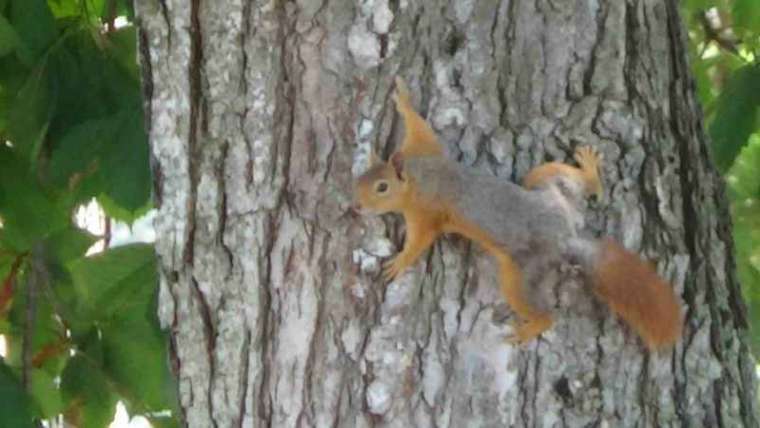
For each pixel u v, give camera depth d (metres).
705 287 4.80
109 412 7.55
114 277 7.21
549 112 4.56
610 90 4.61
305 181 4.59
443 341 4.53
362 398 4.59
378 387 4.57
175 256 4.79
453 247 4.49
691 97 4.90
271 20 4.60
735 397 4.91
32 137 6.89
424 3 4.54
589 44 4.60
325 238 4.58
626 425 4.62
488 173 4.41
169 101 4.74
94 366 7.41
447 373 4.54
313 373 4.63
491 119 4.52
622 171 4.59
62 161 6.61
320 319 4.60
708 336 4.79
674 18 4.84
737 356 4.96
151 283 7.19
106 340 7.38
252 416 4.72
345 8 4.55
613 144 4.58
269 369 4.68
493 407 4.54
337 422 4.61
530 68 4.56
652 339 4.39
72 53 6.91
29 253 7.32
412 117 4.43
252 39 4.62
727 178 7.93
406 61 4.53
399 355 4.55
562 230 4.33
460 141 4.52
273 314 4.66
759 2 7.70
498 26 4.55
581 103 4.57
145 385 7.39
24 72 7.08
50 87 6.86
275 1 4.59
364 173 4.35
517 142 4.52
